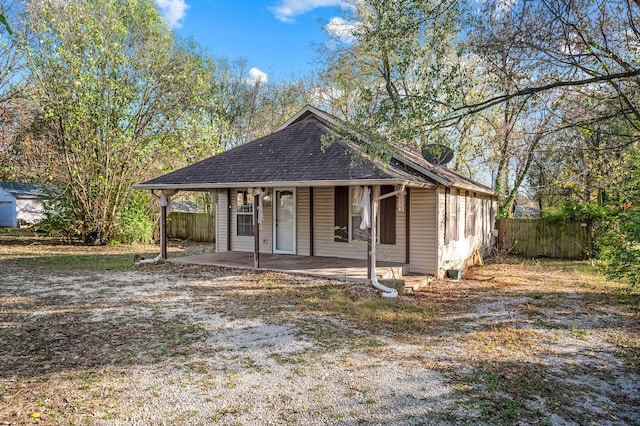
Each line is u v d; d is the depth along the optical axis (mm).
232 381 4254
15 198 29062
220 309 6996
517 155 9289
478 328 6352
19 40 15523
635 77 5797
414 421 3512
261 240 13164
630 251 7754
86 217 17516
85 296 7902
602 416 3697
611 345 5645
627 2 5730
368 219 8852
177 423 3445
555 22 5594
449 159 10328
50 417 3514
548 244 16781
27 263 12359
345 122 7898
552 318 6992
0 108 16531
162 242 11891
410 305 7617
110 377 4328
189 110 18828
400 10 6543
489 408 3760
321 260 11461
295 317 6566
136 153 17609
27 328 5934
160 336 5613
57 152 16734
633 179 9719
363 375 4441
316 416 3578
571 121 7289
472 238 14414
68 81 16047
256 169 10641
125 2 17359
